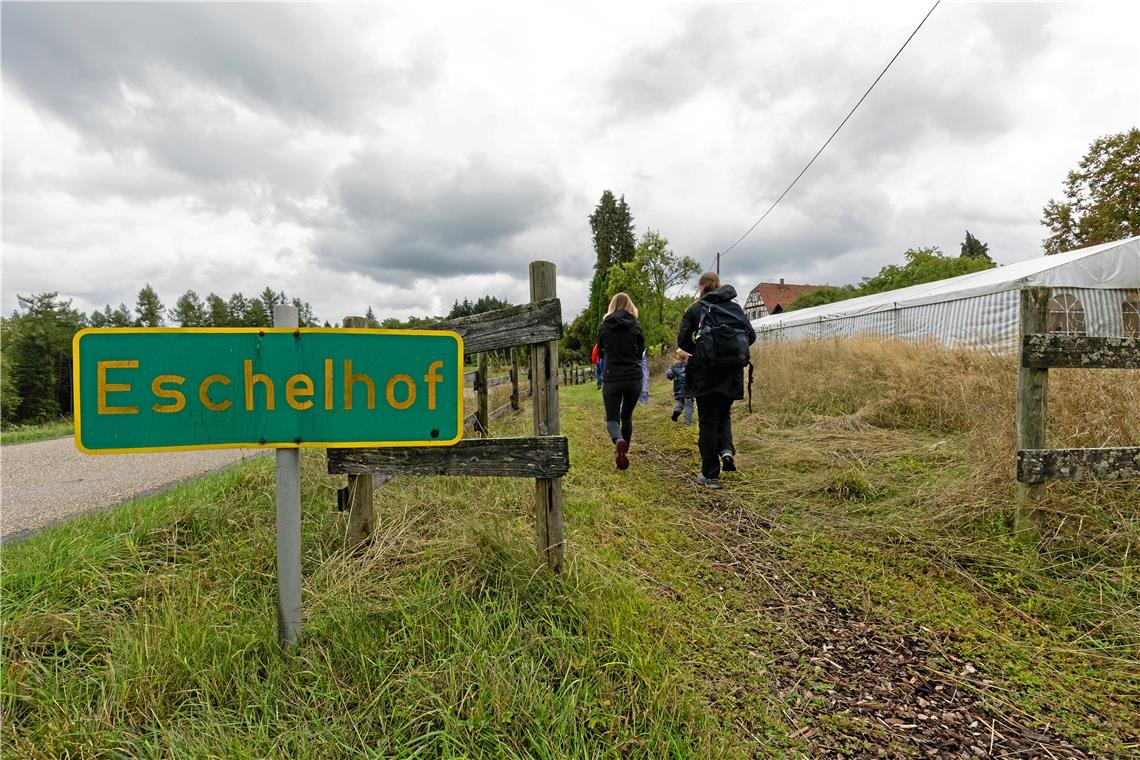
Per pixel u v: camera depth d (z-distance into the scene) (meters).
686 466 4.55
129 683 1.40
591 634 1.68
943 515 2.83
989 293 9.77
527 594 1.86
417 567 2.07
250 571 2.06
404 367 1.57
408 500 2.81
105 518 2.64
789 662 1.81
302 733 1.28
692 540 2.86
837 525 3.02
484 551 2.11
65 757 1.22
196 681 1.43
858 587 2.33
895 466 3.79
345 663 1.52
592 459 4.65
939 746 1.44
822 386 6.22
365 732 1.31
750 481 3.89
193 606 1.74
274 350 1.49
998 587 2.27
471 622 1.66
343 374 1.53
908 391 5.26
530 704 1.37
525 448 2.04
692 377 3.85
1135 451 2.54
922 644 1.92
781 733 1.47
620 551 2.56
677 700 1.46
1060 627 1.99
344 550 2.28
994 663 1.80
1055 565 2.33
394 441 1.57
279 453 1.55
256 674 1.47
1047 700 1.62
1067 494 2.59
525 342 2.08
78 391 1.37
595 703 1.42
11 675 1.42
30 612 1.70
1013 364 4.53
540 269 2.05
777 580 2.41
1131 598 2.08
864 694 1.65
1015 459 2.56
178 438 1.44
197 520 2.50
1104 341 2.55
